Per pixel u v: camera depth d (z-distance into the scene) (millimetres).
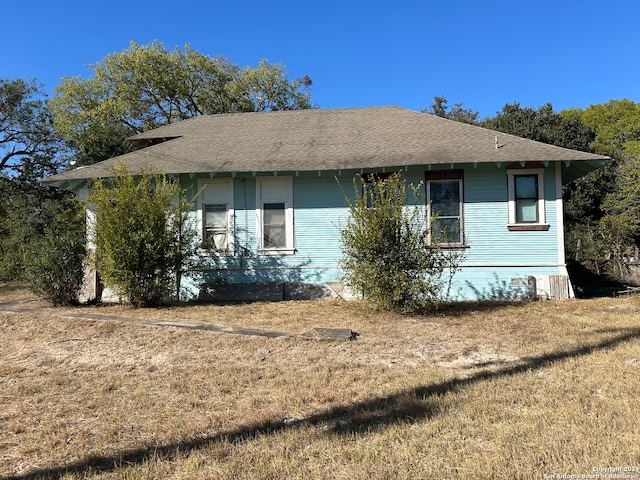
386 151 11781
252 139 13555
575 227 21859
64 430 3873
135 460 3344
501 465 3059
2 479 3098
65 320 8375
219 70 32094
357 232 8688
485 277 11273
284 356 6016
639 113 34250
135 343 6773
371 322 8062
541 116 26516
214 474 3076
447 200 11523
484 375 4984
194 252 10789
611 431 3500
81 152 27969
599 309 9125
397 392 4543
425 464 3137
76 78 28328
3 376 5465
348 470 3082
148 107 30688
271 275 11953
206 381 5086
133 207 9766
